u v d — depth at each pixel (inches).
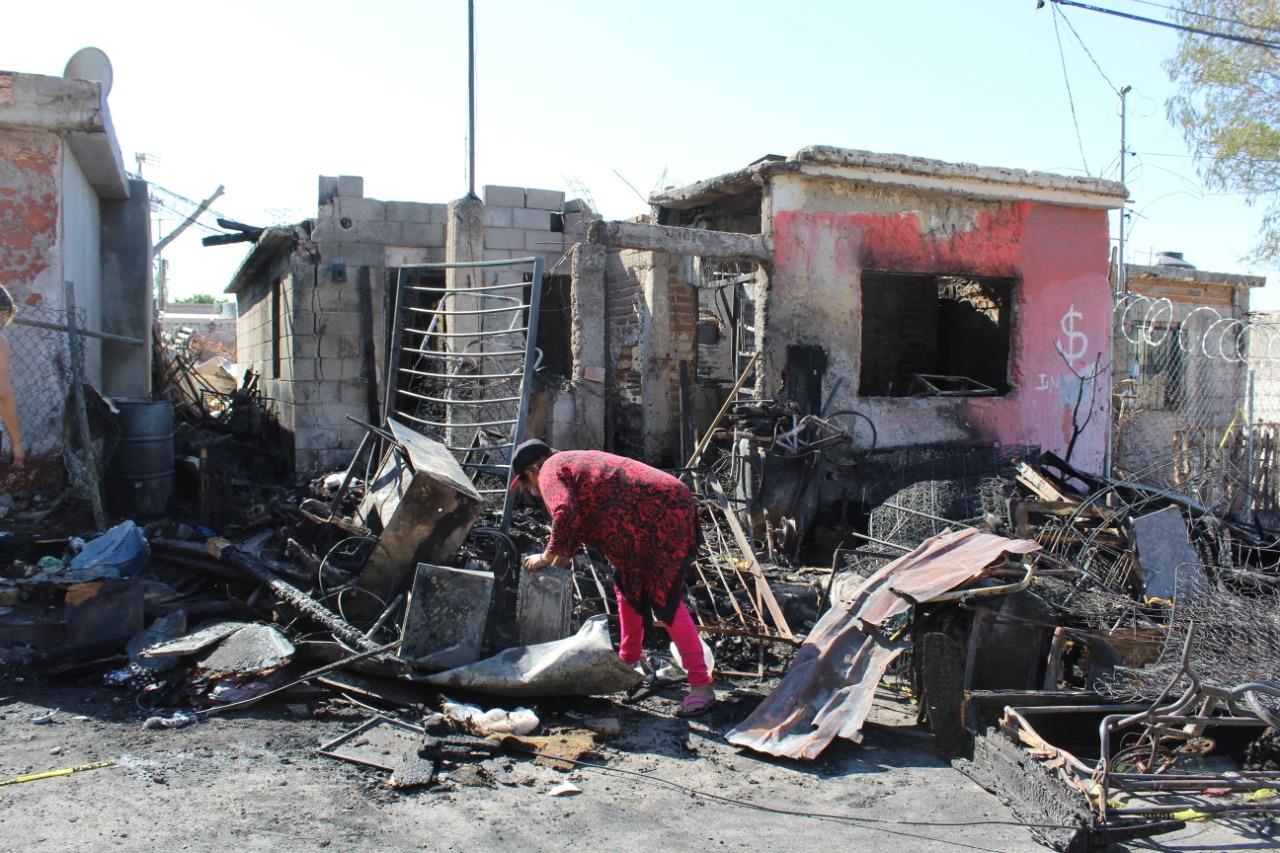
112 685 190.9
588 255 405.1
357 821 142.1
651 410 413.1
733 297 419.5
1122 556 252.7
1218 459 372.8
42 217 275.6
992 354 494.9
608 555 199.0
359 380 405.1
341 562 242.5
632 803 154.9
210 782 152.3
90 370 368.8
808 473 318.7
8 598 211.5
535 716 182.7
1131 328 623.8
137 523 273.4
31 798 143.0
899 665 221.8
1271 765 171.8
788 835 146.1
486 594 204.4
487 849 136.0
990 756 165.9
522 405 271.0
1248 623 192.1
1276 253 505.0
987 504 283.9
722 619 247.6
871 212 366.0
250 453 456.1
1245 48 480.4
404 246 414.3
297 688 191.2
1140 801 154.0
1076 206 412.5
